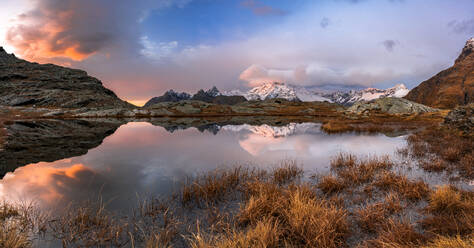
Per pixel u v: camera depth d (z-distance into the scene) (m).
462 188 8.18
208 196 8.01
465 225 4.99
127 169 12.27
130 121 59.91
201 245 4.46
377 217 5.95
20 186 9.39
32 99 98.69
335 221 5.44
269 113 110.12
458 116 22.89
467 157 12.20
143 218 6.45
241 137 27.09
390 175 9.25
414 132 29.30
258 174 10.63
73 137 26.06
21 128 33.34
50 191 8.75
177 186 9.34
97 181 10.10
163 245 5.07
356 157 14.24
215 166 12.98
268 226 5.07
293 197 6.77
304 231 5.25
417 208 6.70
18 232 5.50
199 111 109.56
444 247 3.79
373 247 4.74
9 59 141.12
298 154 16.33
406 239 4.76
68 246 5.10
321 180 9.60
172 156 15.95
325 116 91.38
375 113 75.06
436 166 10.91
